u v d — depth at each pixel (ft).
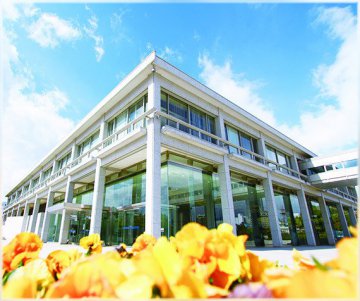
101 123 50.39
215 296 2.26
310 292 1.51
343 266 1.90
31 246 3.97
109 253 3.19
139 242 4.98
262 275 2.65
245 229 45.85
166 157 37.40
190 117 43.42
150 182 31.91
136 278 2.04
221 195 41.78
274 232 49.93
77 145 60.80
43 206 90.07
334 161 67.92
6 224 77.00
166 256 2.27
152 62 37.60
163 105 39.37
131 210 42.78
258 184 54.13
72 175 55.57
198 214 39.32
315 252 34.04
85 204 55.52
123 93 44.19
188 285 1.98
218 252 2.73
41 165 83.56
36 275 3.28
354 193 105.29
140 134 35.86
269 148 63.46
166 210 34.86
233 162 45.91
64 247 40.86
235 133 53.06
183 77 41.50
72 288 2.05
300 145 73.31
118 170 47.70
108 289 1.97
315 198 78.64
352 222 96.99
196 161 42.09
